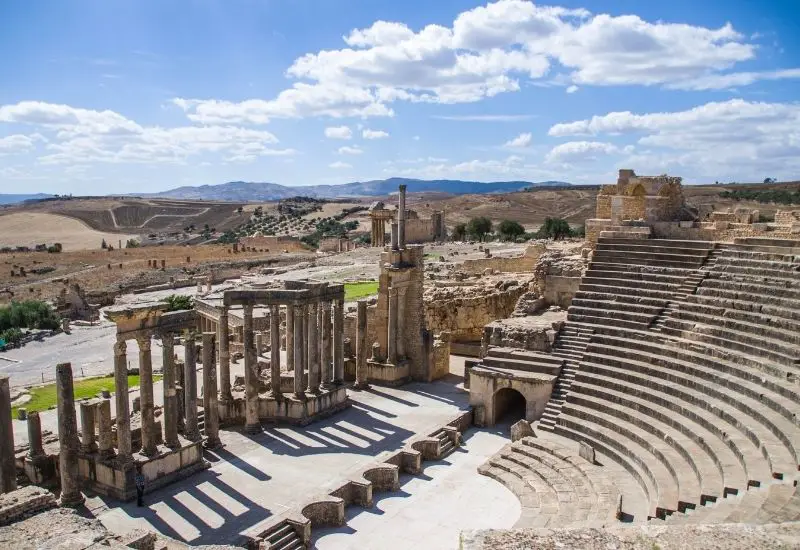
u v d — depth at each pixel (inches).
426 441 1408.7
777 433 1065.5
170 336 1259.8
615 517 1031.0
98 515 1114.7
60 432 1118.4
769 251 1642.5
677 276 1695.4
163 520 1097.4
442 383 1924.2
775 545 540.7
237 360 2172.7
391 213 6314.0
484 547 545.3
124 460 1171.9
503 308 2251.5
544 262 1991.9
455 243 5861.2
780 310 1392.7
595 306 1715.1
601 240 1943.9
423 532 1097.4
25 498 767.1
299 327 1563.7
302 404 1555.1
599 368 1517.0
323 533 1098.7
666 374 1402.6
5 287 4909.0
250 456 1375.5
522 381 1561.3
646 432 1293.1
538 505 1155.3
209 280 4697.3
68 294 4003.4
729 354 1362.0
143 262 5949.8
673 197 2185.0
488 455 1428.4
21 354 2859.3
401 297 1914.4
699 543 545.3
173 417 1267.2
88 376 2306.8
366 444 1443.2
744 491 932.0
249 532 1032.2
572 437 1400.1
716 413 1224.2
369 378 1921.8
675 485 1078.4
